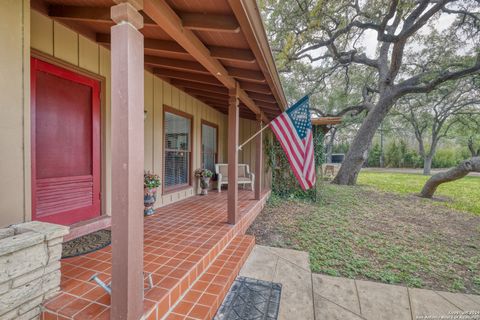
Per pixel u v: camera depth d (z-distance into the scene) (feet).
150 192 12.50
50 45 8.10
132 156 4.39
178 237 9.39
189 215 12.71
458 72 29.84
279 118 11.35
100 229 9.82
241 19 5.83
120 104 4.28
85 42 9.41
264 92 12.14
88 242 8.52
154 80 13.80
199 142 19.77
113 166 4.36
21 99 6.08
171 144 16.07
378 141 85.10
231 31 6.39
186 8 5.95
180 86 15.78
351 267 9.83
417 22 29.71
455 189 33.53
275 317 6.45
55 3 7.72
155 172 14.10
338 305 7.31
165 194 15.12
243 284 7.95
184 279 6.40
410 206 22.15
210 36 7.20
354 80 46.29
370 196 26.86
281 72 44.57
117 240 4.38
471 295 8.14
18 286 4.56
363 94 45.57
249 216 14.25
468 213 19.75
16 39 5.98
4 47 5.76
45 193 8.07
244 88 12.03
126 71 4.26
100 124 10.13
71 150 8.98
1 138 5.74
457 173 24.61
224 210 13.83
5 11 5.77
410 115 56.85
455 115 52.65
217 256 8.89
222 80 10.02
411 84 33.37
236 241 10.49
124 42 4.27
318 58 43.68
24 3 6.13
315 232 14.02
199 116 19.65
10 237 4.74
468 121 51.47
